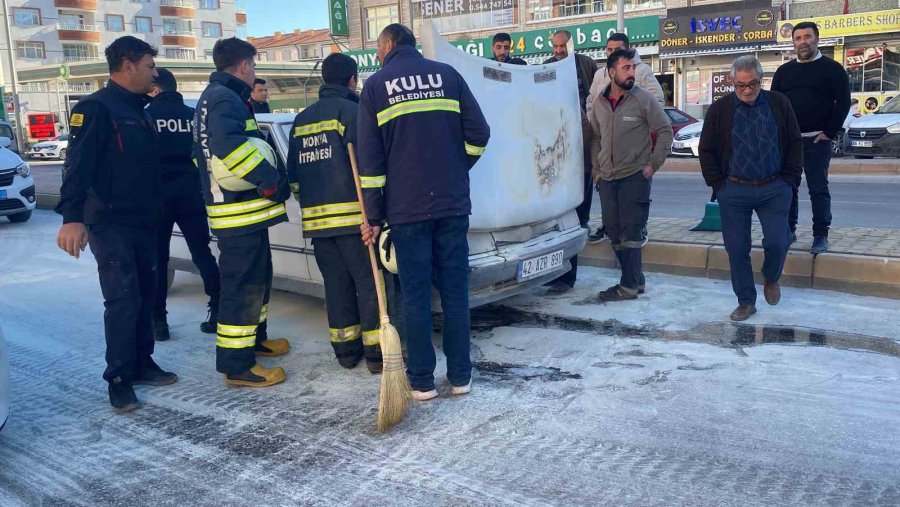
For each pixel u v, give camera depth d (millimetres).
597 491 3135
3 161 11750
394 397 3814
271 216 4461
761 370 4383
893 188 12227
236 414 4172
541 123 5258
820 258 6035
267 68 35875
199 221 5590
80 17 60031
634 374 4422
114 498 3293
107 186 4180
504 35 7090
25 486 3432
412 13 33750
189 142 5480
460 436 3719
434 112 3963
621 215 5848
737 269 5316
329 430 3893
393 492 3213
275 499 3217
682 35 26141
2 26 55469
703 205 11219
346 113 4422
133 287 4301
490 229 4945
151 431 3990
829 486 3102
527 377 4477
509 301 6176
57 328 6023
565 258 5578
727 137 5172
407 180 3963
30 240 10453
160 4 64625
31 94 47531
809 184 6172
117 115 4219
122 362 4262
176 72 38469
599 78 6828
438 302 4867
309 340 5480
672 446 3504
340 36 35719
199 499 3250
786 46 24234
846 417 3721
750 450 3432
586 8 29578
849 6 23953
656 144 5625
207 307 6574
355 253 4527
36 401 4484
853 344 4746
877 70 23797
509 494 3143
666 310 5680
